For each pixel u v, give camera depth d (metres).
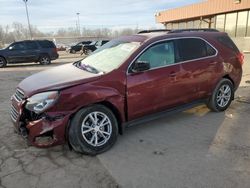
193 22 28.77
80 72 4.30
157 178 3.29
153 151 3.99
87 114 3.80
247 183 3.16
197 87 5.06
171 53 4.70
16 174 3.42
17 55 17.09
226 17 23.98
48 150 4.05
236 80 5.79
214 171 3.42
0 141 4.38
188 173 3.38
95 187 3.14
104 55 4.82
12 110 4.14
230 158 3.74
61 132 3.66
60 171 3.48
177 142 4.27
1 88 8.98
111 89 3.96
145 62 4.21
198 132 4.65
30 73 13.34
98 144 3.92
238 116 5.41
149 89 4.35
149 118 4.54
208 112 5.66
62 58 25.52
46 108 3.58
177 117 5.39
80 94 3.71
